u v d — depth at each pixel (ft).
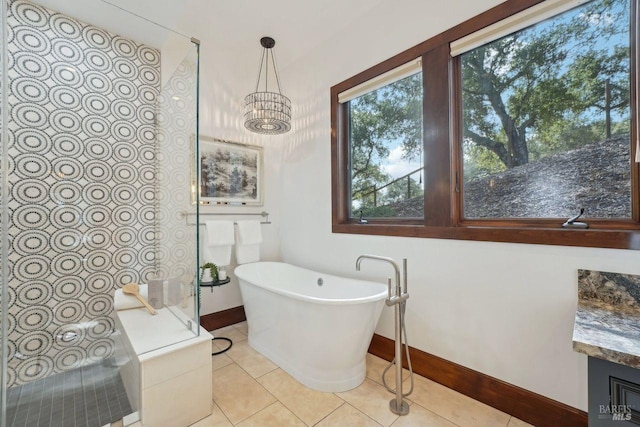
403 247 6.71
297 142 9.71
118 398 5.52
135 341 5.06
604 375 2.60
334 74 8.34
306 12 7.39
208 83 8.92
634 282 3.93
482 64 5.77
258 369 6.61
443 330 5.98
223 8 7.16
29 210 6.18
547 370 4.71
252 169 9.87
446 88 5.94
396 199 7.26
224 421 4.98
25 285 6.12
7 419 4.97
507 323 5.12
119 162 7.37
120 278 7.33
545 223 4.97
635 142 4.17
